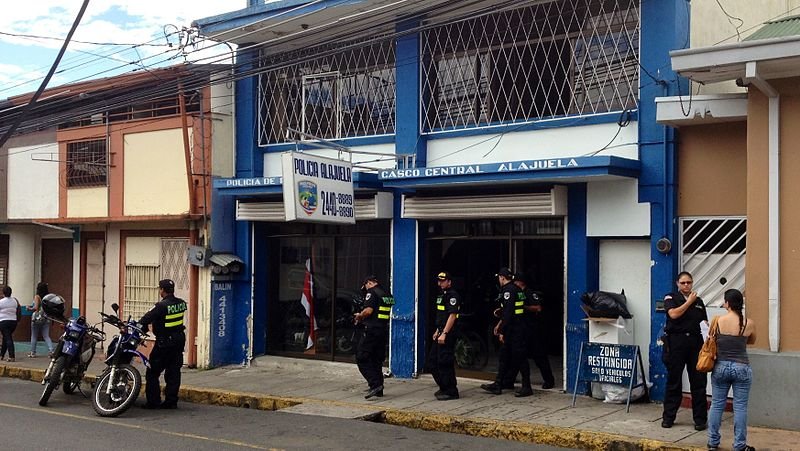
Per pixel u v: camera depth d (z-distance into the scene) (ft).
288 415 34.91
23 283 60.59
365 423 32.94
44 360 52.60
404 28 42.22
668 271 34.22
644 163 34.99
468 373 40.88
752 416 29.48
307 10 43.42
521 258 39.47
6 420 33.99
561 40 38.11
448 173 37.29
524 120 39.09
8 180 60.95
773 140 29.32
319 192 36.42
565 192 37.01
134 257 52.70
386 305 37.37
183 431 31.50
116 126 52.54
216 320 47.73
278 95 48.08
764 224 29.55
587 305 35.24
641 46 35.27
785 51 26.76
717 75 29.78
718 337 26.27
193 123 47.91
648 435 28.76
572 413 32.73
